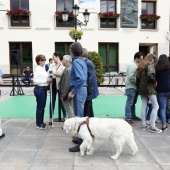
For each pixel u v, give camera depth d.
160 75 5.70
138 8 21.64
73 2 21.30
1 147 4.79
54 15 20.94
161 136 5.48
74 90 4.42
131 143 4.27
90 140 4.21
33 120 7.09
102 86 16.42
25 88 15.67
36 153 4.48
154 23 22.16
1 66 20.84
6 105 9.83
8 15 20.64
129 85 6.42
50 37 21.09
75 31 14.19
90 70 5.04
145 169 3.80
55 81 6.58
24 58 21.34
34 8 20.81
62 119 6.97
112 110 8.76
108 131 4.18
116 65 22.16
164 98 5.79
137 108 9.09
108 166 3.91
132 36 21.78
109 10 21.72
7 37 20.80
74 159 4.20
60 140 5.23
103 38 21.55
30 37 20.97
